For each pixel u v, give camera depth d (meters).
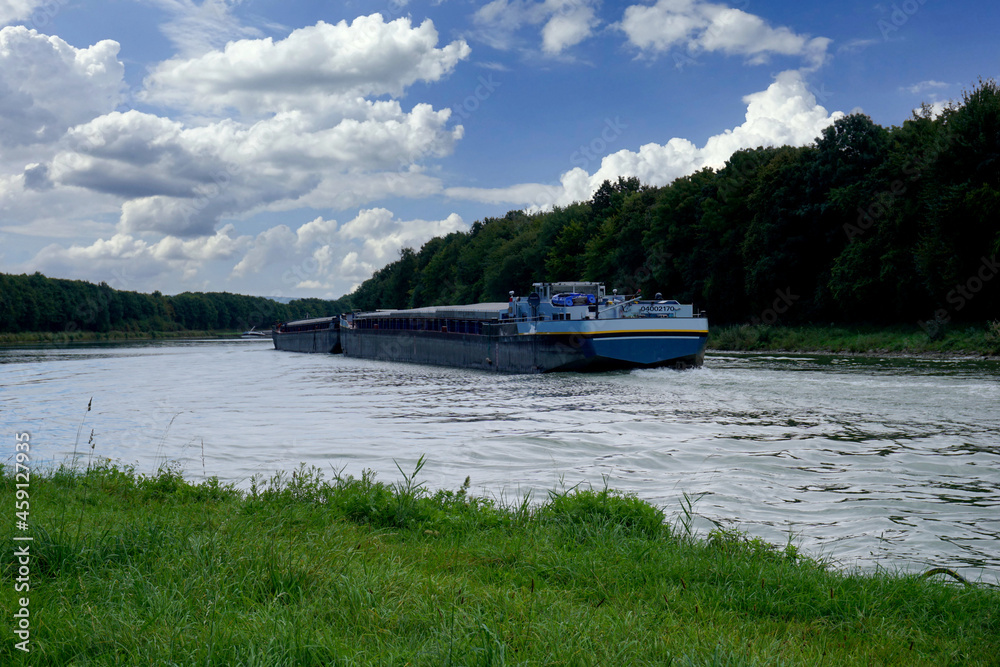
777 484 13.59
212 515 9.38
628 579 7.18
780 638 5.78
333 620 5.54
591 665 4.83
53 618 5.44
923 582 7.32
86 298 147.50
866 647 5.65
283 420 25.08
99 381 43.88
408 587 6.36
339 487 11.44
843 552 9.46
